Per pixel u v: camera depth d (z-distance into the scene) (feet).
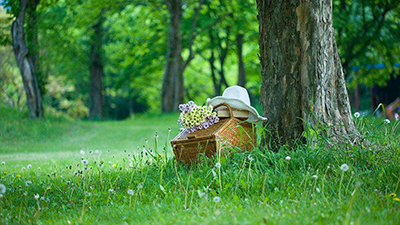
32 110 78.79
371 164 19.43
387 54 76.38
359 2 74.13
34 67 79.77
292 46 22.62
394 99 110.01
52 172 25.82
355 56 75.15
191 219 13.20
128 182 20.52
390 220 12.10
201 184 18.29
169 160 23.30
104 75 180.86
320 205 14.43
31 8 79.30
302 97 22.39
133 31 130.93
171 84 119.65
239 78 126.31
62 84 160.45
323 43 22.36
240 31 113.91
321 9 22.36
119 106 219.82
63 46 122.72
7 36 78.95
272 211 13.99
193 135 23.09
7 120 71.97
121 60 149.48
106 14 109.60
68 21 107.86
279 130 23.00
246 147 23.88
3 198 18.67
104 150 45.27
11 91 125.08
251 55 148.56
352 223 11.38
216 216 13.48
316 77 22.21
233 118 23.50
